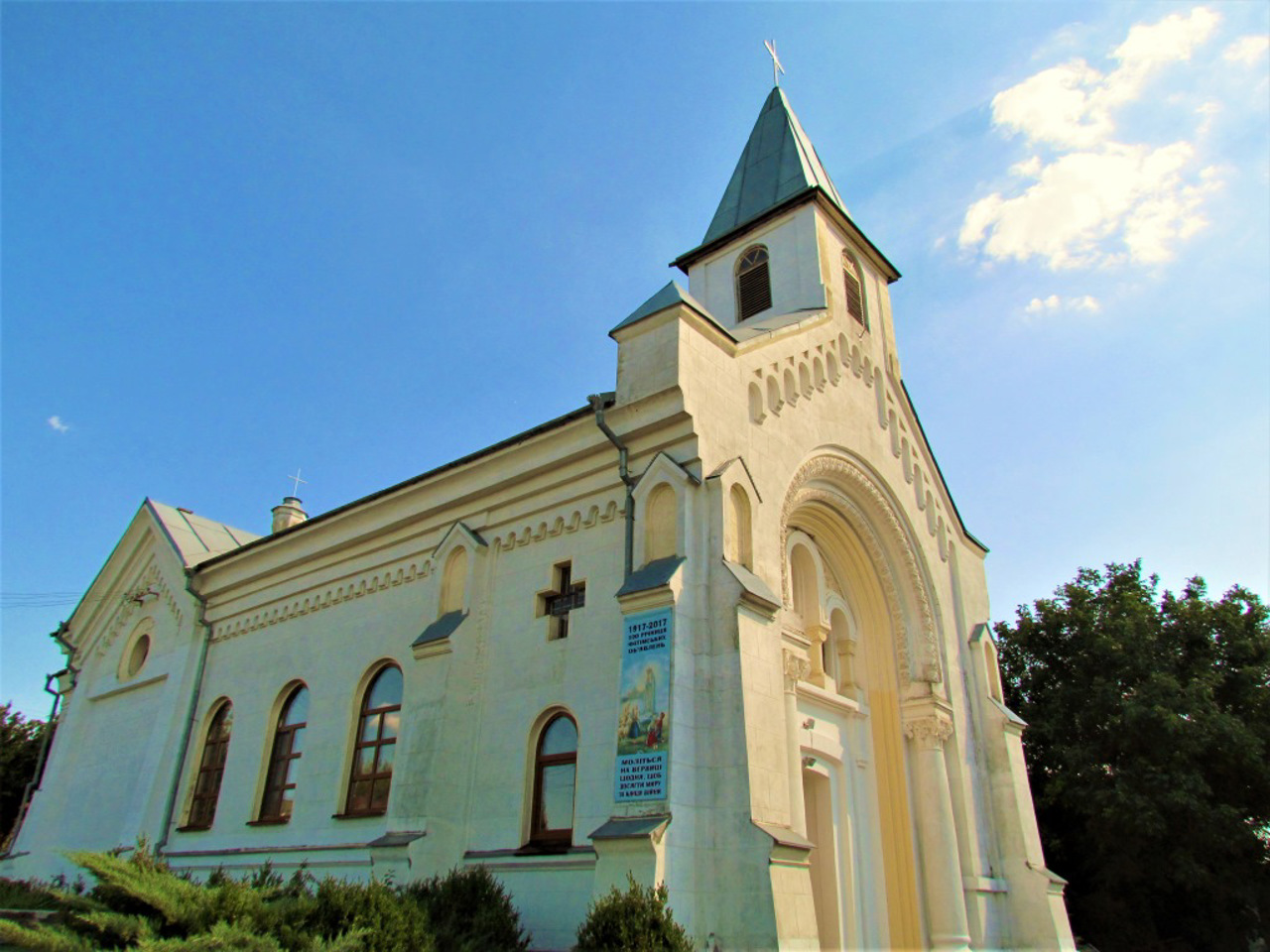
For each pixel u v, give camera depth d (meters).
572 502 17.11
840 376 21.55
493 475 18.58
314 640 22.11
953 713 21.81
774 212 24.55
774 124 27.66
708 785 12.81
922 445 24.86
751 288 24.55
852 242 25.38
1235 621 27.12
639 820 12.28
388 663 20.02
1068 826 27.16
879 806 20.02
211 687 24.64
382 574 20.95
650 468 15.24
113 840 24.70
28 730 44.34
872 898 18.88
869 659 21.56
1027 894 20.86
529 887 14.36
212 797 22.89
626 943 10.36
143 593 28.69
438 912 13.10
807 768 18.27
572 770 15.19
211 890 10.86
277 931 10.08
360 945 10.18
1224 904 25.12
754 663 13.59
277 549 23.84
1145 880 24.78
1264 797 24.33
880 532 21.86
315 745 20.55
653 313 16.22
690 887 12.04
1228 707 26.50
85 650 30.77
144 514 29.80
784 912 11.70
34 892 16.39
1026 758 28.67
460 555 18.53
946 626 22.95
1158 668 26.34
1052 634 29.61
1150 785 23.52
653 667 13.23
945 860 19.39
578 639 15.80
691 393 15.41
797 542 20.22
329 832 18.92
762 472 16.73
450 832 15.66
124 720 27.22
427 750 16.16
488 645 17.25
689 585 13.95
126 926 9.77
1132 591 29.19
